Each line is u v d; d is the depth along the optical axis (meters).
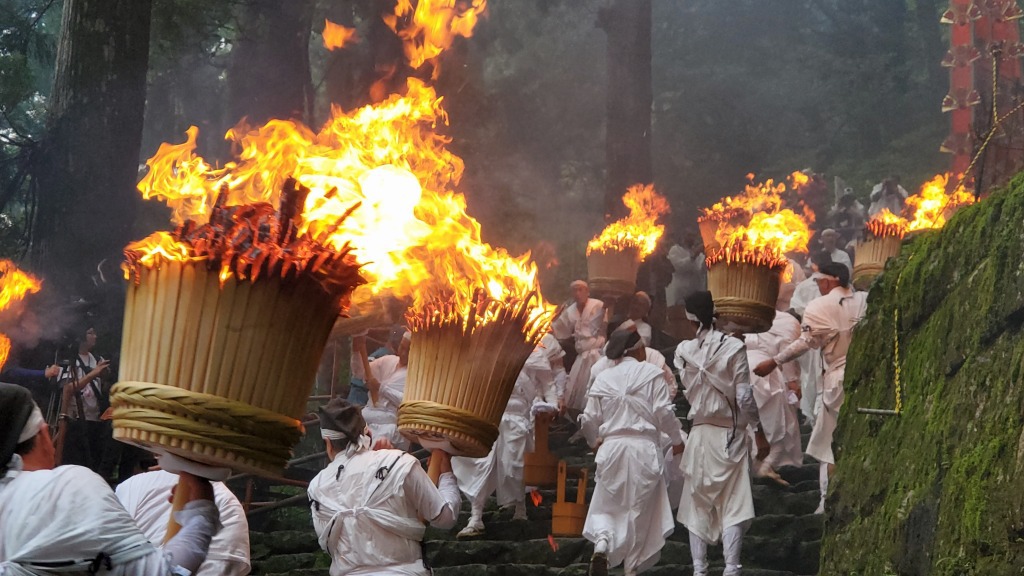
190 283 2.37
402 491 5.49
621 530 8.56
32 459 3.04
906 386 6.10
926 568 5.09
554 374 10.62
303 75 20.27
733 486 8.34
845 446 6.75
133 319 2.42
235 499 4.32
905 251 6.82
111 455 10.43
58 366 10.36
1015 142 7.76
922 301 6.07
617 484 8.56
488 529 10.29
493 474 10.20
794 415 10.68
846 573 6.11
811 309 9.41
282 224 2.44
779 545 8.94
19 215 15.29
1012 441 4.58
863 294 9.38
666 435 8.95
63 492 2.79
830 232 15.92
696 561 8.43
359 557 5.47
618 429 8.65
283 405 2.43
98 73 12.42
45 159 12.31
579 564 9.23
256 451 2.38
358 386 11.13
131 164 12.54
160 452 2.44
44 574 2.71
